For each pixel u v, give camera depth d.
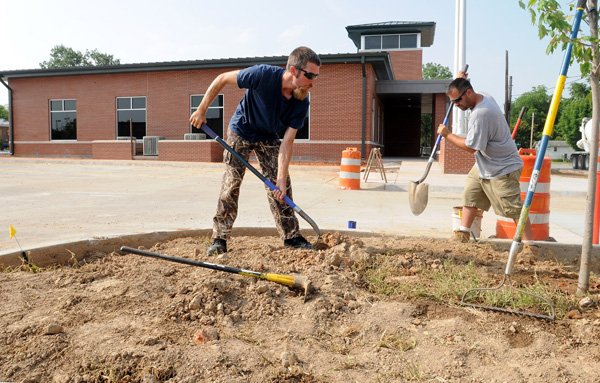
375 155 13.61
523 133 57.94
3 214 7.49
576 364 2.48
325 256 3.95
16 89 26.31
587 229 3.42
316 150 21.97
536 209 5.17
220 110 23.09
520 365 2.49
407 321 2.97
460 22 15.20
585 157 23.89
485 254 4.53
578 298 3.36
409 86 24.66
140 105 24.48
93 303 3.02
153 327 2.74
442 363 2.50
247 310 3.03
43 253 4.15
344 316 3.03
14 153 26.64
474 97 4.56
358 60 21.02
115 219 7.05
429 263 4.09
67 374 2.28
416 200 5.03
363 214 7.97
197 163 19.89
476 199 4.96
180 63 23.02
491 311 3.12
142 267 3.70
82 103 25.25
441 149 18.22
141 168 19.06
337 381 2.35
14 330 2.61
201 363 2.38
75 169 18.56
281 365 2.44
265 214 7.67
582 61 3.35
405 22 34.00
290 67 3.87
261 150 4.41
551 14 3.16
